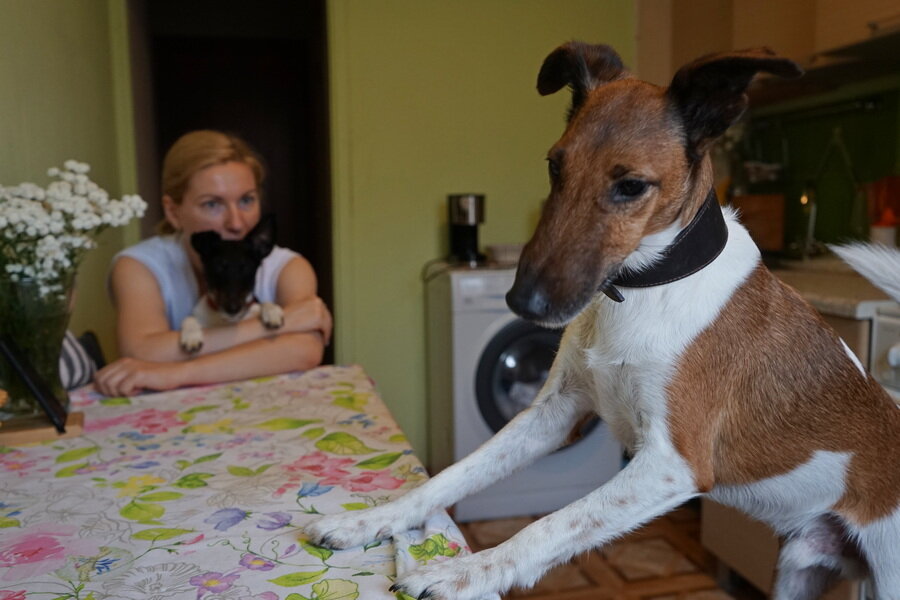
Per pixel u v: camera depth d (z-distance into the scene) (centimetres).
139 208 130
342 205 322
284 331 179
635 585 227
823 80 255
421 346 337
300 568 77
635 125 81
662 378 86
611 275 82
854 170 258
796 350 95
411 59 321
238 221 205
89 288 239
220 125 446
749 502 102
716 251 89
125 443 117
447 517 89
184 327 177
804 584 110
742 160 303
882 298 182
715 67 78
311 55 425
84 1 245
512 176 338
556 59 96
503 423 287
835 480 98
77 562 77
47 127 196
